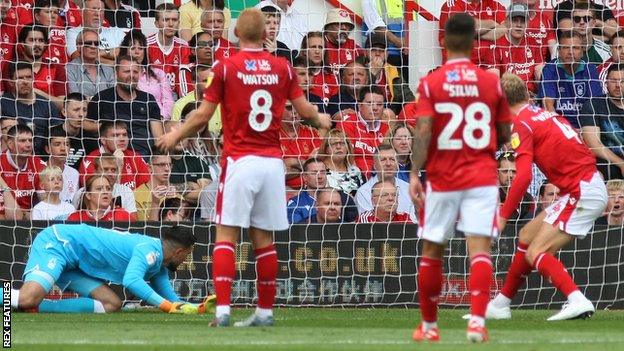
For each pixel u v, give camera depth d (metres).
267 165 28.95
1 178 45.28
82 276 39.31
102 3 48.34
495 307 36.72
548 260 35.31
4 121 45.84
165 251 38.16
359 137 48.19
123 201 46.31
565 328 31.08
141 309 41.78
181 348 22.62
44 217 45.25
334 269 44.50
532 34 50.38
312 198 47.03
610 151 49.47
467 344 23.41
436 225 24.03
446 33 24.39
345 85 48.94
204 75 48.47
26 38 47.12
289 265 44.38
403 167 48.16
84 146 46.78
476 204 23.77
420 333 24.67
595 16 50.62
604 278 44.38
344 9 50.06
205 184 47.00
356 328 30.56
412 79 50.16
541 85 50.19
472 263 24.05
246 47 29.14
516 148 34.34
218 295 29.64
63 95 47.25
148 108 47.72
